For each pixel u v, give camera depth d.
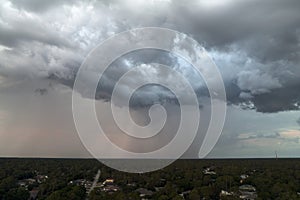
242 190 129.00
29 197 115.75
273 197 113.19
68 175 163.88
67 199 100.00
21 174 167.50
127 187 127.44
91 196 107.00
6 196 108.81
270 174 162.25
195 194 109.44
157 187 135.50
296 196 107.75
